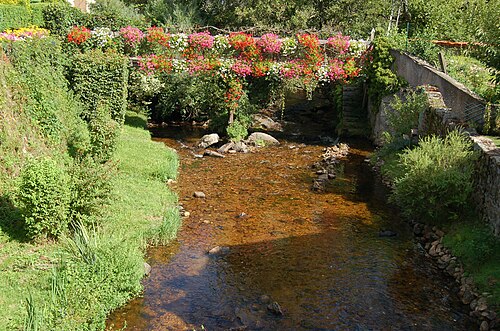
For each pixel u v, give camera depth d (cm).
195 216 1206
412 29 2491
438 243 1035
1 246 871
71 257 831
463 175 1048
